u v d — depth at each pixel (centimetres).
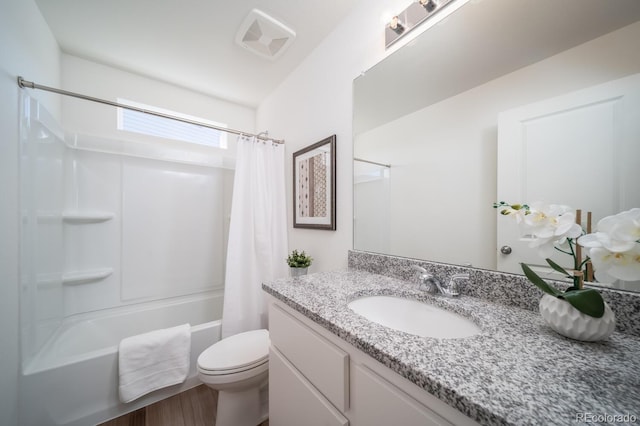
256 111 267
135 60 184
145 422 127
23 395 107
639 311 57
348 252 137
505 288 77
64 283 165
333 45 150
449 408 41
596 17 63
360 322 65
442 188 97
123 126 199
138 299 199
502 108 80
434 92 99
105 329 178
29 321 117
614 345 52
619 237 47
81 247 176
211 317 224
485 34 84
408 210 109
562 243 59
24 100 116
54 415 113
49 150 142
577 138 66
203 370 110
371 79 125
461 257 91
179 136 224
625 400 36
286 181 201
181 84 217
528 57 75
